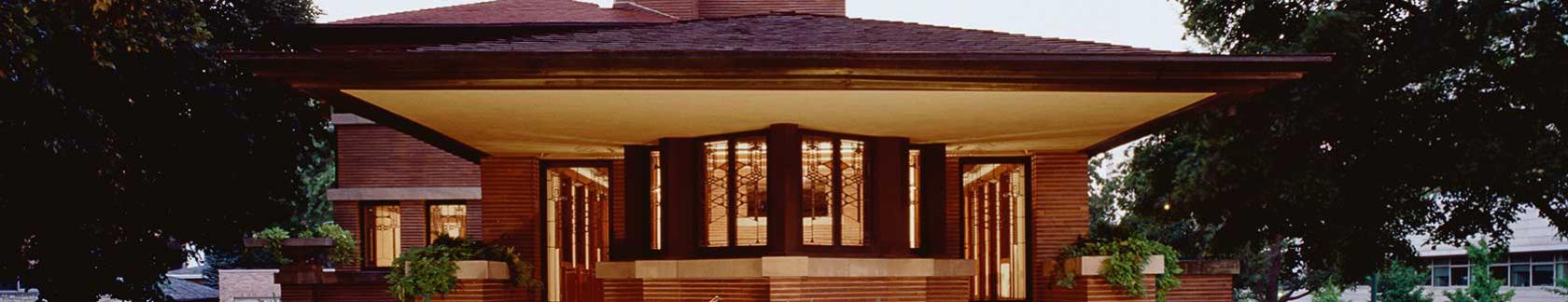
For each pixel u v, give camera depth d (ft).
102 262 91.97
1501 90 89.56
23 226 81.56
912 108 49.75
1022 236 67.21
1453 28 88.94
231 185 95.61
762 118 52.21
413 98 47.42
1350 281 104.58
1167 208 106.42
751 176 55.01
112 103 84.02
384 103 48.91
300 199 106.73
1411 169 92.22
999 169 70.18
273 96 96.78
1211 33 99.19
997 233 70.08
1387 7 93.15
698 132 55.83
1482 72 90.58
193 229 96.12
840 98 47.14
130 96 85.20
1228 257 109.60
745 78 44.32
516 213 66.74
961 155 66.44
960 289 61.05
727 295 53.57
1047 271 61.98
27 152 75.10
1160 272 58.39
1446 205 101.86
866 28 54.39
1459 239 103.24
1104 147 65.21
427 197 104.42
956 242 66.64
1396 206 98.17
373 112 51.19
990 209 70.79
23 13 62.75
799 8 89.61
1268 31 96.43
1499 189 92.84
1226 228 104.32
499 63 43.70
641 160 60.13
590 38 50.80
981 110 50.39
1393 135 93.30
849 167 56.13
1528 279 202.18
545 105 49.11
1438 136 92.22
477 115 51.88
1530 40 86.74
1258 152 92.38
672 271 54.80
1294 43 89.45
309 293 85.71
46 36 69.97
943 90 45.14
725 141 56.03
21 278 89.40
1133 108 50.37
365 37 91.97
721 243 55.62
